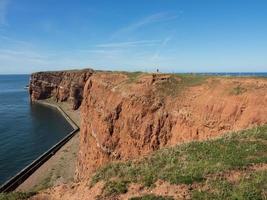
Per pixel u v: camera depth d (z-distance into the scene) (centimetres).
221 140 2381
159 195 1683
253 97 3581
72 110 15112
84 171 6153
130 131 4966
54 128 11312
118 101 5488
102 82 6644
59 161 7362
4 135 10050
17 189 5725
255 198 1481
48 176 6419
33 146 8762
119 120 5350
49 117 13600
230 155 1992
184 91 4625
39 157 7419
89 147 6391
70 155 7800
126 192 1820
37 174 6538
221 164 1862
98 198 1828
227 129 3653
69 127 11450
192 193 1622
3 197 2234
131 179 1927
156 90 4953
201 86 4488
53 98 18325
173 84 4972
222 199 1513
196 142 2456
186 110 4281
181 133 4200
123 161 2333
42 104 17512
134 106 5028
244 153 2003
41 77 18650
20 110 15512
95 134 6106
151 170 1970
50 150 8062
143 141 4647
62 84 17712
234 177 1711
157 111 4666
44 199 2131
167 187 1728
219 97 3947
